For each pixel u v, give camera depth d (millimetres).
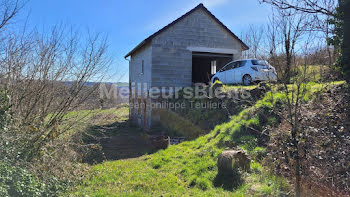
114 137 12797
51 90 6207
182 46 14547
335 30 6109
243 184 4883
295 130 3910
